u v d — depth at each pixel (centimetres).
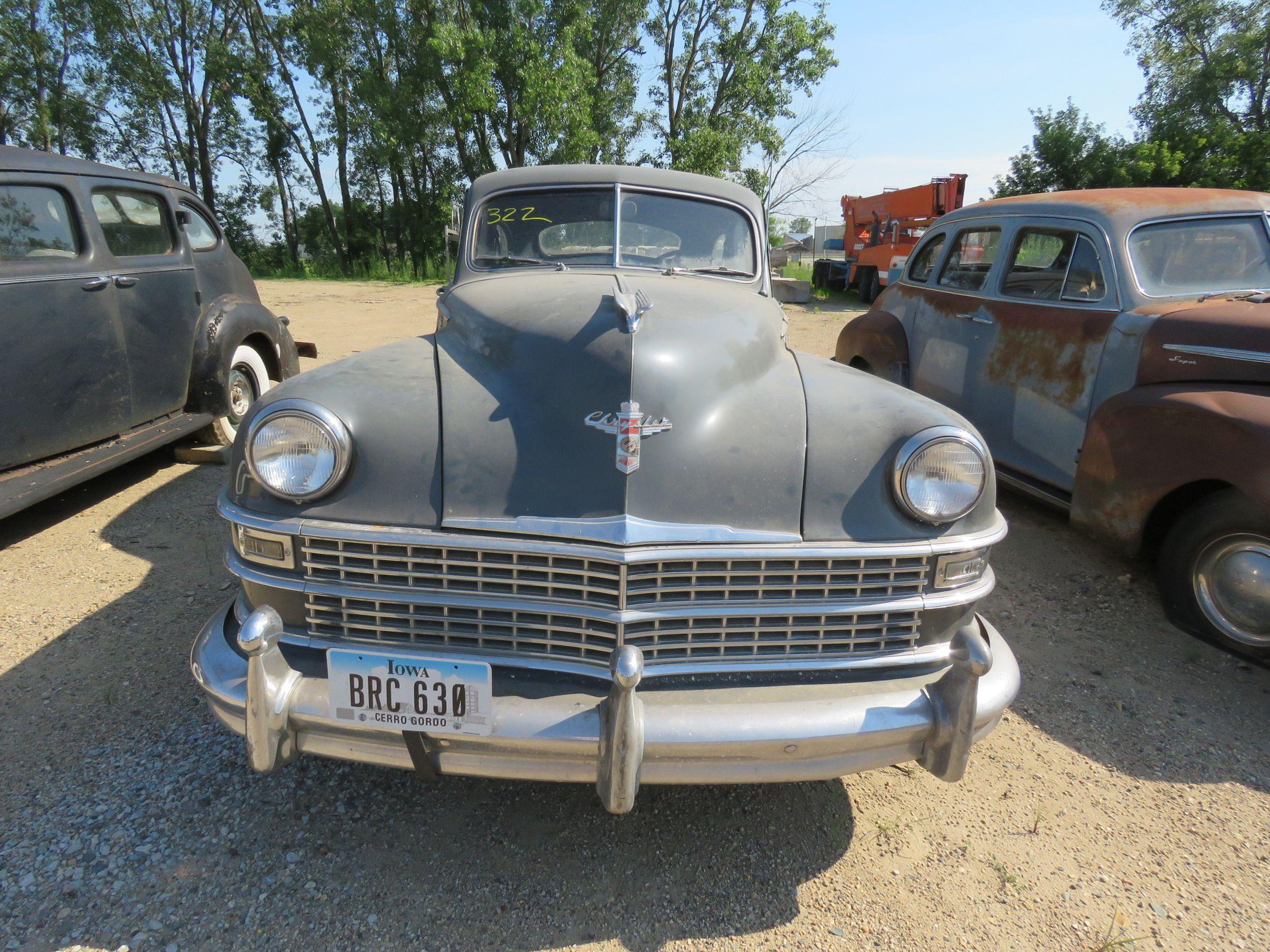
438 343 262
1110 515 366
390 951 186
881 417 217
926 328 541
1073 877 217
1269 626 312
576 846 221
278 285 2252
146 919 191
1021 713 293
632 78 2695
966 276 513
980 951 192
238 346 550
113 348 441
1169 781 258
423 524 193
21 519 443
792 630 200
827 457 210
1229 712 295
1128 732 282
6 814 222
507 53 2339
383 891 202
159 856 211
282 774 243
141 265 468
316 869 209
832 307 1725
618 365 209
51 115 2791
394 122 2466
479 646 195
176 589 359
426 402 212
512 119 2467
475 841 221
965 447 206
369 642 198
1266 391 318
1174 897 211
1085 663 326
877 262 1731
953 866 220
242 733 189
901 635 206
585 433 201
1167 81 2562
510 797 239
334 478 194
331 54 2556
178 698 278
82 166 436
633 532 188
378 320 1311
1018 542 446
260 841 217
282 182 3031
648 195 350
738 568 195
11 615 334
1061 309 422
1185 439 328
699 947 191
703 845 224
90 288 424
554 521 191
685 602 194
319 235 3192
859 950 192
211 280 537
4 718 265
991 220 500
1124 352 377
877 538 202
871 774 259
